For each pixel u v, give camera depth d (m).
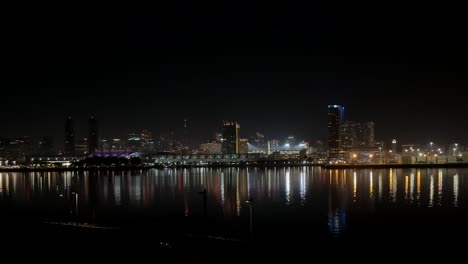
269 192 161.88
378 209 113.44
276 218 100.25
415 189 161.88
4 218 96.62
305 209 114.75
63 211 117.56
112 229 76.44
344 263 60.12
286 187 181.38
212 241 67.69
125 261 62.81
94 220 93.69
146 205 129.62
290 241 72.75
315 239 75.81
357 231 83.94
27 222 86.19
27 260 65.75
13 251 69.69
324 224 91.94
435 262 61.19
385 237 77.81
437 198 135.25
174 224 81.38
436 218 98.81
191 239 69.06
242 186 192.38
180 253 63.72
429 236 78.88
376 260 61.78
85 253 67.44
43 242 73.62
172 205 128.50
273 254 62.75
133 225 79.94
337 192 157.00
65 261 64.56
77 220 92.69
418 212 107.94
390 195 144.75
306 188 174.62
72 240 74.12
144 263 61.38
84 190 183.12
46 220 89.56
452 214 104.31
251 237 72.50
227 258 60.78
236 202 132.88
